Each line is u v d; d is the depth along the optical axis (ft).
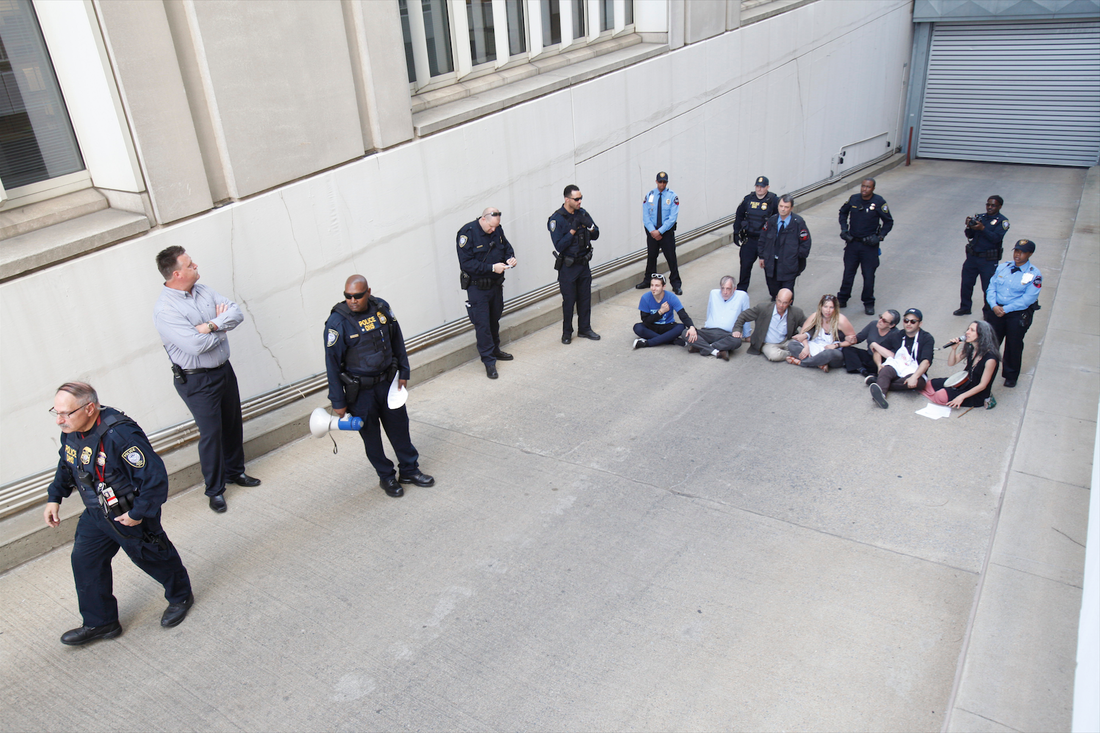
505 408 22.22
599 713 11.89
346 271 22.25
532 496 17.78
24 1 16.65
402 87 22.48
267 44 19.06
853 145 51.85
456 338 26.08
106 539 13.15
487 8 26.76
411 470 18.24
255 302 20.22
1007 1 53.16
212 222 18.85
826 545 15.69
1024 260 21.15
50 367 16.76
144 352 18.22
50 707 12.45
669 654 13.01
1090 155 55.01
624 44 32.60
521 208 27.53
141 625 14.24
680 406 21.95
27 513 16.84
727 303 25.45
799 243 26.22
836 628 13.47
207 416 16.81
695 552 15.61
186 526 17.12
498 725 11.74
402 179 23.09
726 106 37.01
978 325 20.61
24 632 14.15
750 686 12.31
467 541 16.25
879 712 11.78
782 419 21.01
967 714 11.32
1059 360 23.76
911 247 37.81
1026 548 15.03
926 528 16.11
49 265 16.40
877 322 23.21
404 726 11.80
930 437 19.76
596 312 29.89
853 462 18.75
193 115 18.22
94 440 12.46
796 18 40.63
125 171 17.53
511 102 26.12
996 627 12.99
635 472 18.62
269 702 12.37
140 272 17.75
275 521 17.21
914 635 13.26
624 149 31.58
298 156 20.39
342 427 16.19
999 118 57.52
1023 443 18.98
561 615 14.01
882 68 52.95
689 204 36.52
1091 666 9.72
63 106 17.66
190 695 12.58
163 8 17.03
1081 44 52.85
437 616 14.11
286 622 14.12
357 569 15.51
